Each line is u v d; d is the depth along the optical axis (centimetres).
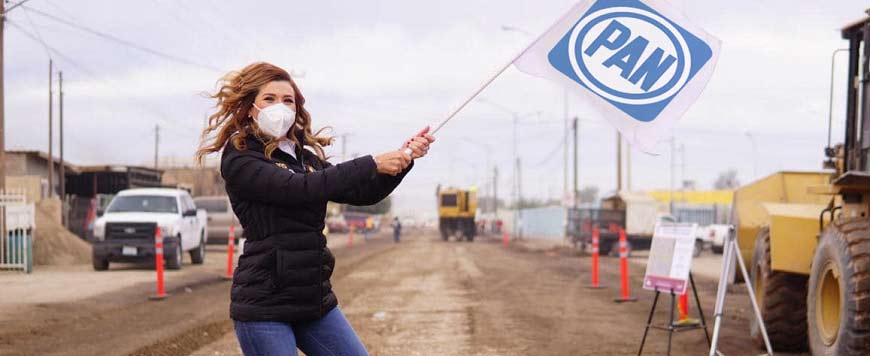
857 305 716
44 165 4631
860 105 856
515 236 7231
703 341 1053
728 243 857
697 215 5738
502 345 1016
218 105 361
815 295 839
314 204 355
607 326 1193
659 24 452
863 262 724
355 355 368
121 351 940
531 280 2102
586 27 450
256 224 350
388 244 5300
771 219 963
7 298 1445
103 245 2172
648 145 449
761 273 1024
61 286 1695
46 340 1023
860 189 869
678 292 859
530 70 450
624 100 451
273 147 353
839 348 745
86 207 4144
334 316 370
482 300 1570
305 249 353
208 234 3462
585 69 450
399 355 945
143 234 2197
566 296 1658
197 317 1262
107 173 4931
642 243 3969
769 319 981
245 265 351
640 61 452
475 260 3180
